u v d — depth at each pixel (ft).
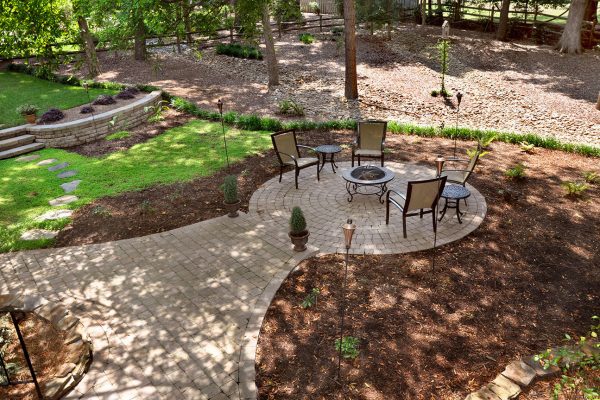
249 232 23.72
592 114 45.55
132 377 14.73
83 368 15.08
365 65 64.54
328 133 39.55
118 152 36.35
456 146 35.76
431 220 24.13
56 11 39.73
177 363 15.25
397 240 22.40
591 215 24.32
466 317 17.16
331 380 14.44
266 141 37.65
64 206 27.48
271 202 26.96
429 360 15.16
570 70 62.28
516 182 28.50
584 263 20.26
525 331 16.38
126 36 39.78
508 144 36.50
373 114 45.78
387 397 13.78
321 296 18.57
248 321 17.16
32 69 58.65
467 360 15.15
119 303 18.52
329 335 16.38
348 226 13.89
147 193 28.94
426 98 51.60
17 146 37.52
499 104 49.65
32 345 16.81
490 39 79.05
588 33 72.43
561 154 33.96
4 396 14.49
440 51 66.64
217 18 39.55
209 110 45.65
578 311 17.37
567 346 15.21
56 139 38.24
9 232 24.62
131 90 48.67
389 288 18.90
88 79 54.70
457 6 89.76
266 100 49.83
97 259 21.86
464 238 22.48
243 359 15.29
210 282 19.65
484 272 19.85
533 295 18.34
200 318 17.42
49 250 22.98
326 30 82.69
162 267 20.95
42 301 18.76
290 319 17.33
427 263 20.54
